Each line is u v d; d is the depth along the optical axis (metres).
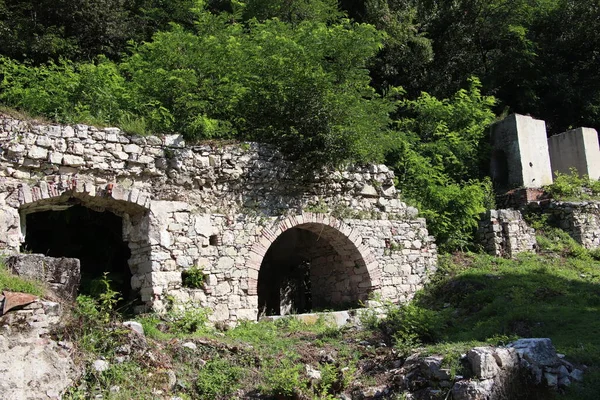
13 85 13.04
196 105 12.20
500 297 11.85
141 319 9.74
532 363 7.20
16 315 6.66
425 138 19.09
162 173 11.30
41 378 6.50
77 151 10.41
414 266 14.11
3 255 8.09
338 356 8.89
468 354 7.06
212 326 10.65
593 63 25.48
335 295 14.22
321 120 12.78
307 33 13.80
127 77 16.55
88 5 19.36
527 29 24.44
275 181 12.59
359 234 13.43
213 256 11.38
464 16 24.89
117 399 6.75
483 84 23.59
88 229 14.76
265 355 8.72
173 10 21.39
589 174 19.75
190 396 7.48
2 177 9.70
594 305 11.20
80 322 7.29
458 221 15.55
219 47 13.43
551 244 16.17
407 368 7.56
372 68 22.84
